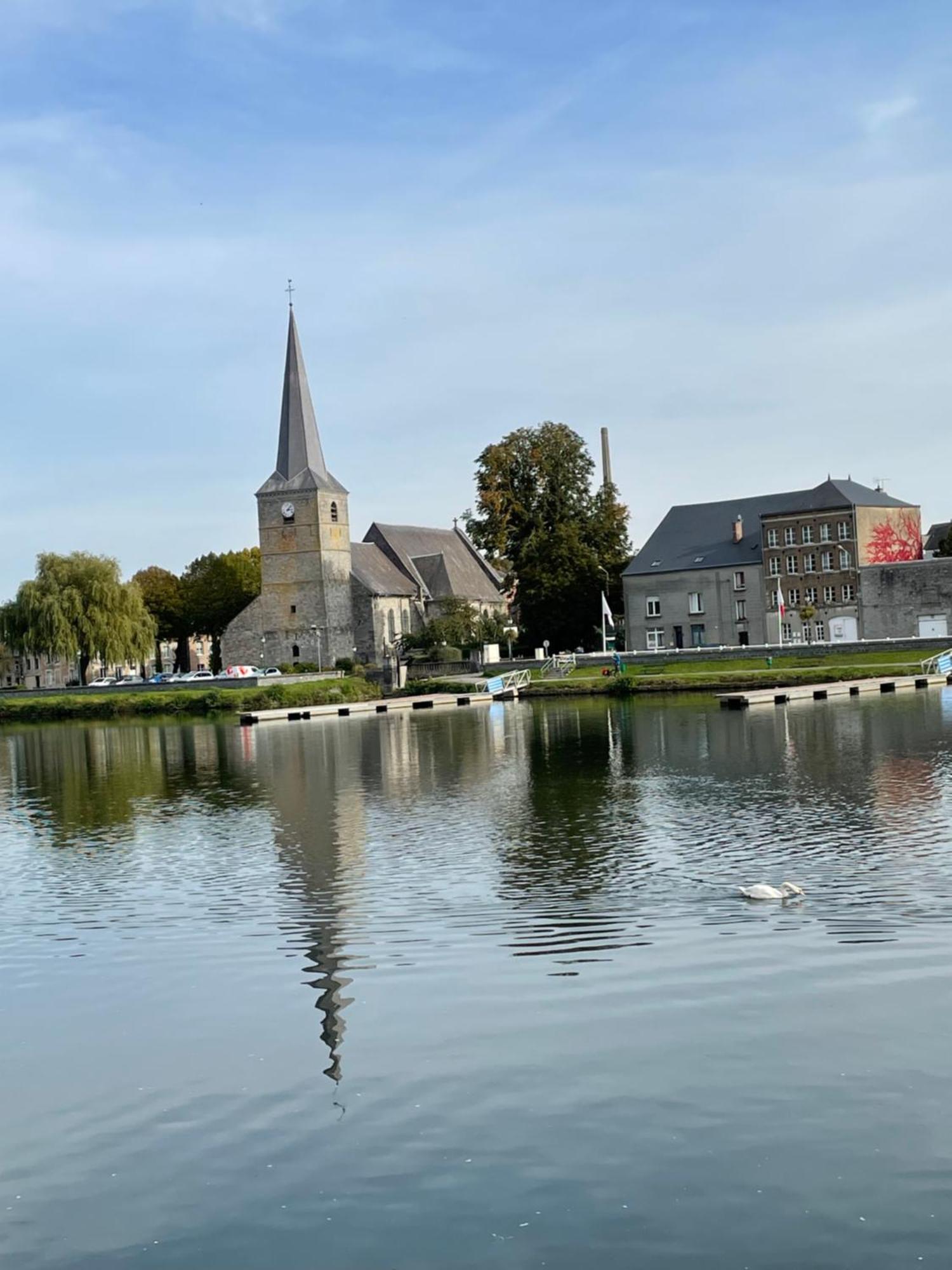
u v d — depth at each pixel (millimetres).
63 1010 21703
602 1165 15133
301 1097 17453
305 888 30172
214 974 23328
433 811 41562
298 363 145625
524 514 128125
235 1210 14617
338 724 88000
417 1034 19500
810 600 121125
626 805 40344
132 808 46875
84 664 129500
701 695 94875
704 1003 20125
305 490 143000
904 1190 14273
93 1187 15297
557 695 101812
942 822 34219
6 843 39531
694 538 129375
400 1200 14602
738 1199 14242
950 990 20172
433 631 135625
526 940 24281
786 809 37719
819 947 22703
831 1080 17047
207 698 111062
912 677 88562
